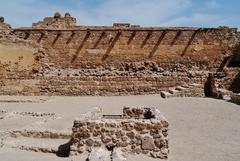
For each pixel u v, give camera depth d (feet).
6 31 119.24
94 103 88.33
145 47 121.60
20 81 111.04
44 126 53.78
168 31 121.49
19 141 41.81
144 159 32.94
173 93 97.66
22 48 114.62
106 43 121.90
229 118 63.05
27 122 59.47
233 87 108.37
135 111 47.55
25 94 110.22
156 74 114.52
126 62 121.70
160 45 121.60
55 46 122.42
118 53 121.70
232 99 85.51
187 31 121.70
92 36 122.11
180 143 43.01
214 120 60.90
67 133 45.29
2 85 109.60
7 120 61.26
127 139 34.47
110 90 110.01
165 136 34.42
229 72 108.58
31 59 117.08
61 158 33.99
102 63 121.90
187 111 70.74
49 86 110.63
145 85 110.32
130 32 121.70
